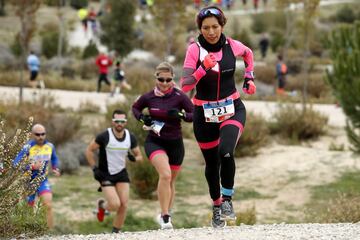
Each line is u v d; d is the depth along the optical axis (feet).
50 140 102.12
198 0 220.23
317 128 123.95
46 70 231.50
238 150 103.30
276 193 87.56
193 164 102.63
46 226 42.52
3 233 40.68
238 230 39.24
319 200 83.05
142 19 316.81
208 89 39.24
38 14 336.29
